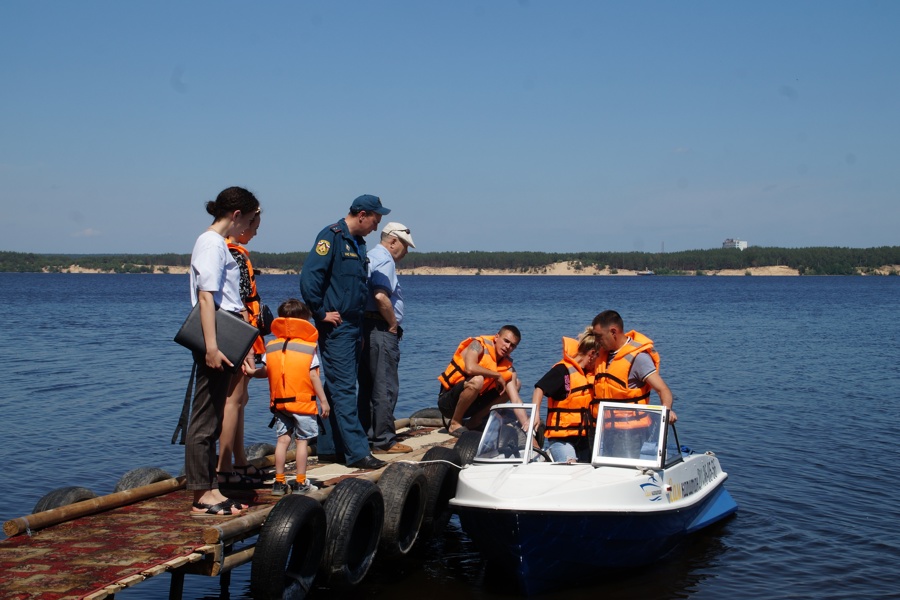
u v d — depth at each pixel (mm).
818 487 11195
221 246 6371
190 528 6234
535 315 55438
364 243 8297
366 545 7293
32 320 46875
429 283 162375
